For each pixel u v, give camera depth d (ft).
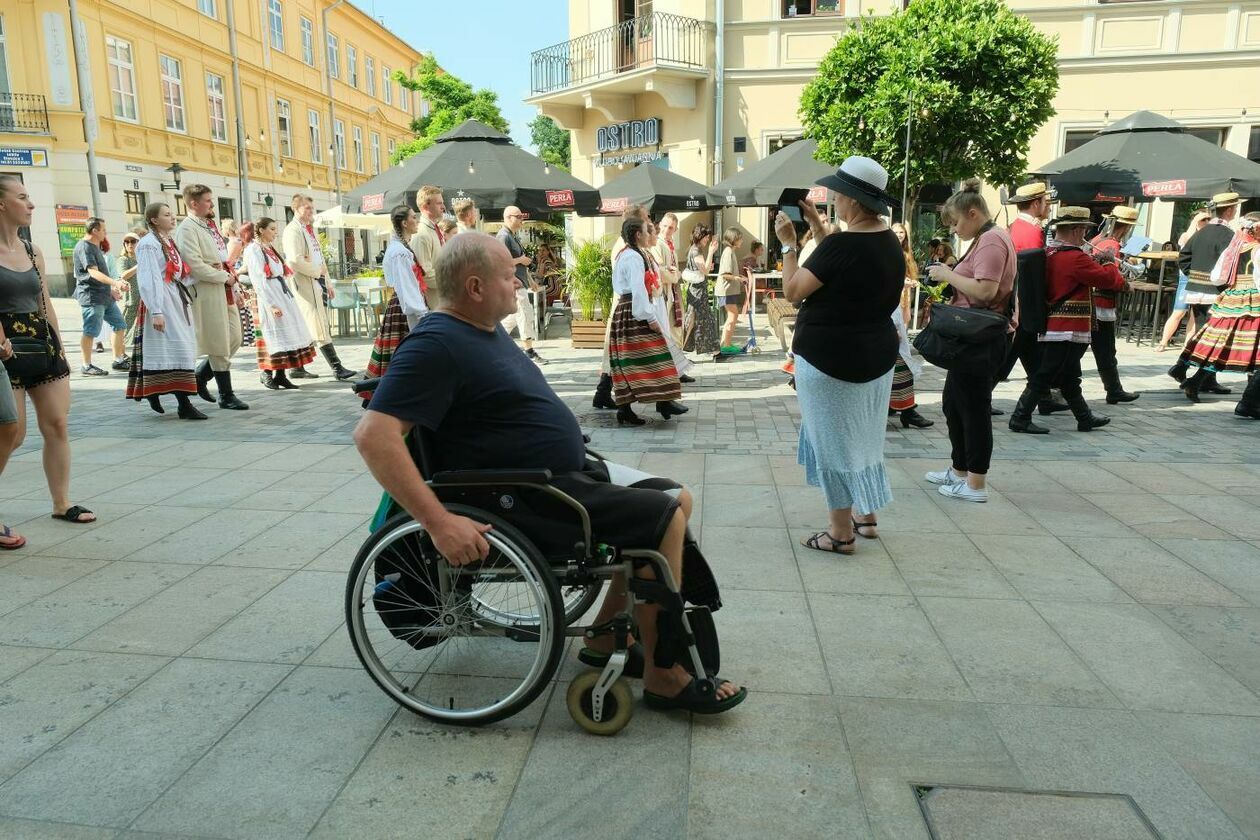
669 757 7.81
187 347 23.48
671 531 8.00
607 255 41.06
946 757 7.78
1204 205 51.80
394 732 8.25
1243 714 8.48
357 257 134.10
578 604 10.02
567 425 8.61
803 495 16.05
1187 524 14.20
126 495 16.20
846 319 11.91
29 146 74.54
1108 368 24.56
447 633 8.87
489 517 7.85
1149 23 51.11
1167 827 6.83
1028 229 20.26
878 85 39.91
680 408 23.16
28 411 23.84
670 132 59.88
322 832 6.81
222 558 12.87
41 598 11.37
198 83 93.76
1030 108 39.50
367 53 144.77
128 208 83.41
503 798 7.23
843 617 10.75
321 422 23.39
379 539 8.16
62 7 74.38
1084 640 10.08
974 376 14.69
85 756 7.82
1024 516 14.67
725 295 36.55
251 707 8.70
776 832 6.79
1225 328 23.58
